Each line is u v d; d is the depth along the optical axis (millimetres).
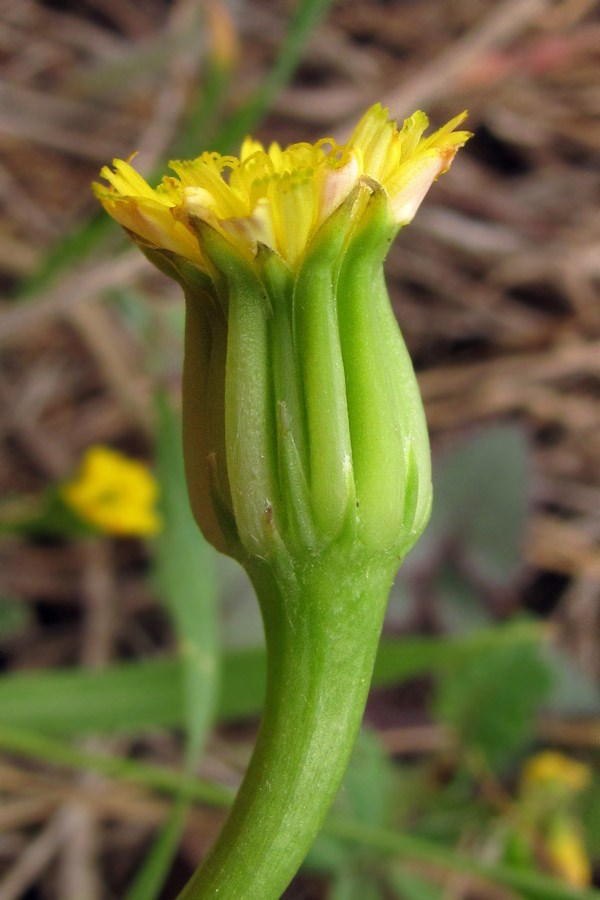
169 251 63
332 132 185
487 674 121
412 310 182
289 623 64
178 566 90
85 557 146
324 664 64
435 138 64
